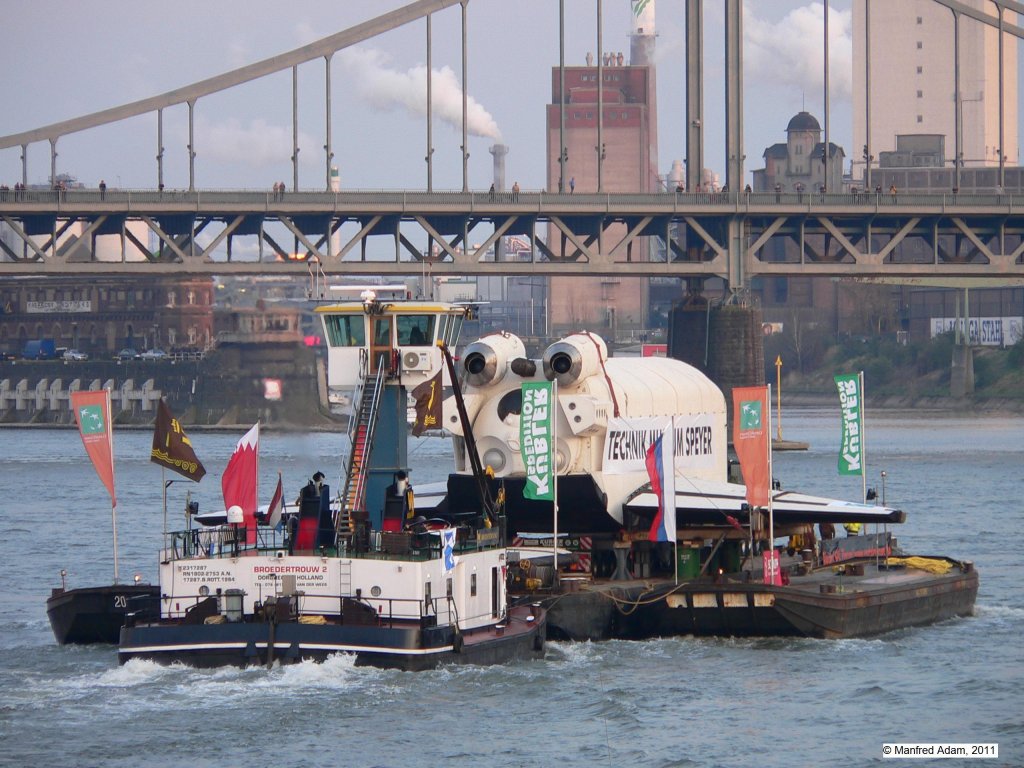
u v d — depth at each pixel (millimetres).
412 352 171000
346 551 155625
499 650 161500
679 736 143750
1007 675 168750
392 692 149625
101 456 184375
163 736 139125
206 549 160500
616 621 185125
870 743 142500
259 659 152750
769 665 172875
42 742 138125
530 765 134125
